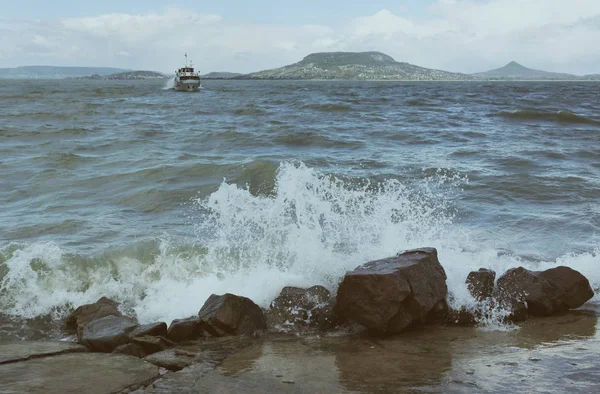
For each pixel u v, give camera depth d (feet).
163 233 28.35
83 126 77.56
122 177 41.70
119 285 22.72
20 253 24.88
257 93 222.48
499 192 37.88
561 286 19.77
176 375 14.10
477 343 16.42
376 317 17.22
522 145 58.59
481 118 91.61
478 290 19.48
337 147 58.34
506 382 13.17
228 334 17.80
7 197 36.94
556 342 16.29
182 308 20.49
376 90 260.21
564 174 43.11
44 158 49.11
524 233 29.14
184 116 97.50
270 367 14.69
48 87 303.48
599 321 18.45
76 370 14.53
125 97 178.70
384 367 14.55
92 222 30.81
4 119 86.48
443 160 49.83
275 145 59.21
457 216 32.27
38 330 19.45
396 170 45.16
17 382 13.61
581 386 12.80
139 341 16.69
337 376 13.97
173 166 43.88
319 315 18.58
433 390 12.87
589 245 27.25
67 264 24.20
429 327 18.20
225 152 55.01
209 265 23.76
